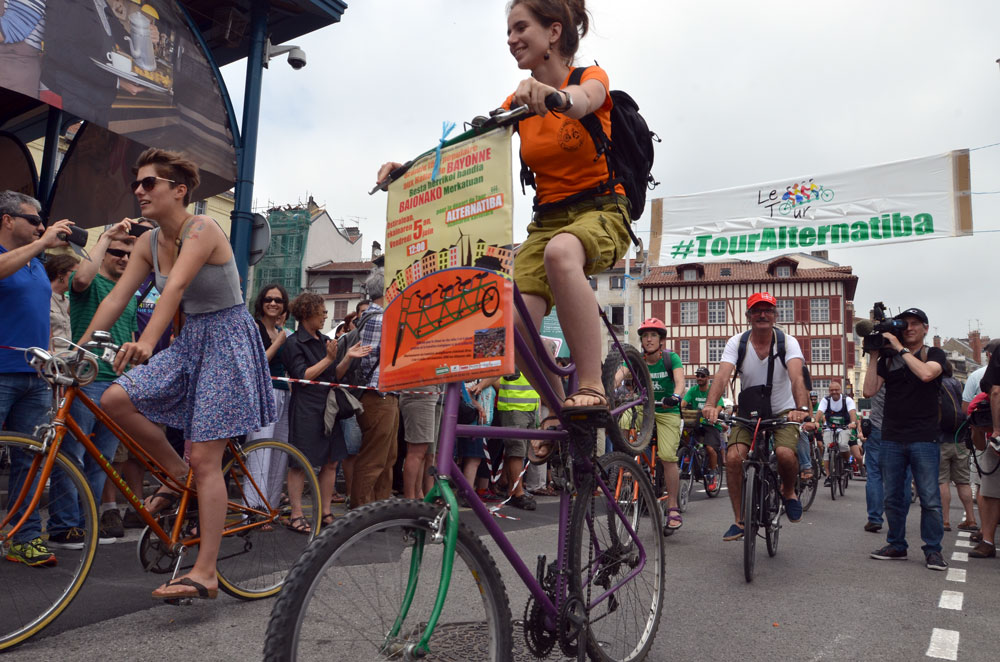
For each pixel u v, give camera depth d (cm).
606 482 266
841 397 1248
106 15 656
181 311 346
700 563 518
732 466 542
